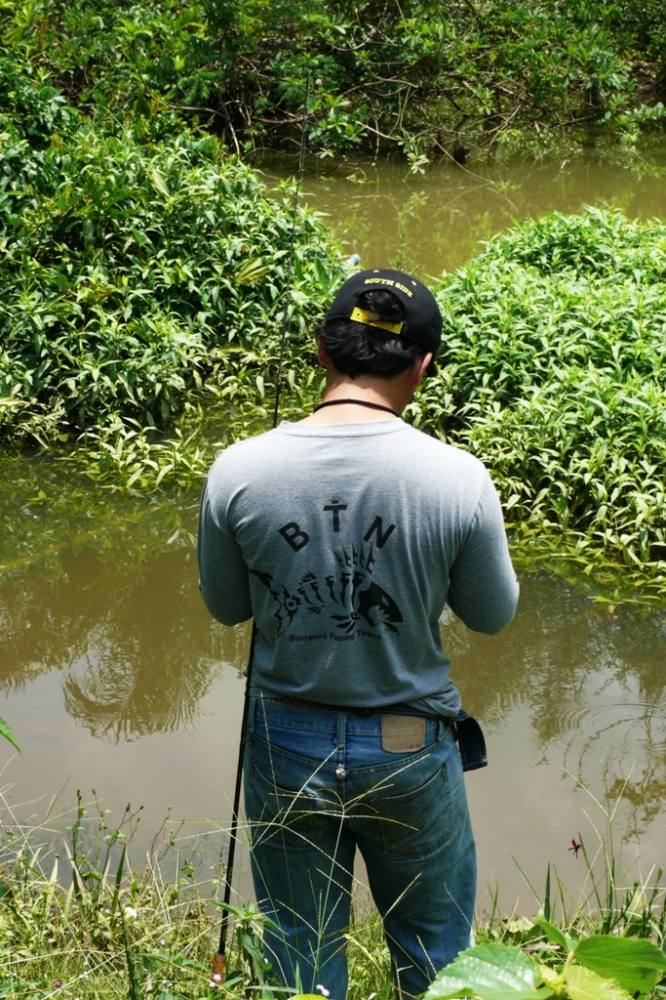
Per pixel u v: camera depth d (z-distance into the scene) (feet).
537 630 16.46
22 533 19.27
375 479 6.42
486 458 19.70
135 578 18.11
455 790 7.00
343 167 45.32
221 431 22.71
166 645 16.33
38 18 38.70
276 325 25.03
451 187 42.80
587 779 13.17
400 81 46.55
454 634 16.44
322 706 6.73
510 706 14.74
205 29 42.60
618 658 15.81
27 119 28.07
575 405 19.95
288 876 7.08
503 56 48.49
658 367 20.90
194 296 25.29
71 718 14.35
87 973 7.83
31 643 16.30
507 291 23.75
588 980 3.57
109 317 23.06
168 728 14.17
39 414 22.56
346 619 6.55
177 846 11.70
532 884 11.41
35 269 23.70
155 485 20.71
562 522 18.67
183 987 7.41
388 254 33.88
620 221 29.12
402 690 6.68
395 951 7.37
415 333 6.57
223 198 26.73
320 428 6.53
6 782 12.89
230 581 6.88
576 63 48.62
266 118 46.88
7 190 25.72
